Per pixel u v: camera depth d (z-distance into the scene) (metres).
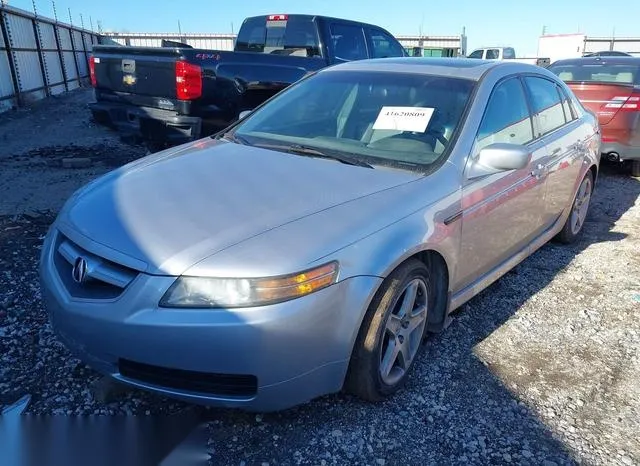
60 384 2.78
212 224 2.43
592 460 2.45
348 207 2.61
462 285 3.32
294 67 7.19
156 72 6.29
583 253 4.91
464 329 3.51
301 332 2.25
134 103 6.72
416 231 2.69
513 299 3.97
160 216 2.51
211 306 2.18
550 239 4.78
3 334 3.17
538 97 4.26
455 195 3.01
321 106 3.77
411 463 2.40
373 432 2.56
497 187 3.38
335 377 2.47
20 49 15.02
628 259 4.78
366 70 3.96
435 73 3.74
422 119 3.38
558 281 4.31
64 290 2.44
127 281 2.27
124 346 2.24
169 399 2.70
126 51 6.65
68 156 7.87
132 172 3.12
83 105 14.81
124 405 2.65
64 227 2.67
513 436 2.58
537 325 3.61
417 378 2.98
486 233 3.36
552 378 3.04
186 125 6.07
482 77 3.64
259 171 2.98
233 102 6.53
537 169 3.90
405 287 2.69
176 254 2.26
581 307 3.88
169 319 2.18
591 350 3.33
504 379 3.01
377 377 2.63
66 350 3.05
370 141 3.36
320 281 2.29
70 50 20.94
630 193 7.05
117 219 2.54
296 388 2.35
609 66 8.56
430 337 3.40
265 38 8.56
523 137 3.88
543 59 29.48
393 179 2.91
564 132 4.52
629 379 3.05
